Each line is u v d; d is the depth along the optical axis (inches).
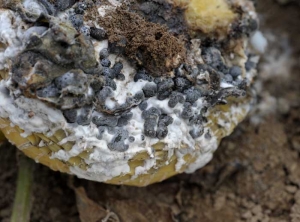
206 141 7.4
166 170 7.4
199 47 7.4
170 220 8.8
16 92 6.2
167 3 7.3
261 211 9.0
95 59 6.3
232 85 7.5
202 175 9.2
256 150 9.5
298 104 10.1
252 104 8.6
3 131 7.0
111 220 8.5
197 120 7.1
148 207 8.7
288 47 10.7
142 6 7.2
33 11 6.4
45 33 6.0
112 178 7.1
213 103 7.2
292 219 8.7
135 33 6.8
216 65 7.5
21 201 8.4
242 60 7.8
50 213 9.0
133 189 8.8
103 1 7.0
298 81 10.4
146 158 6.8
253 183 9.2
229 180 9.3
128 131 6.7
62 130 6.4
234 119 7.7
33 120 6.4
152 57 6.7
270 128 9.8
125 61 6.8
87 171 6.9
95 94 6.5
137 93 6.7
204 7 7.4
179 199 8.9
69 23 6.5
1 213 9.1
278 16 10.8
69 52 6.0
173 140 6.9
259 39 8.2
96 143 6.5
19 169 8.6
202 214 8.9
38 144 6.8
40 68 6.0
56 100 6.1
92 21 6.8
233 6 7.6
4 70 6.4
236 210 9.0
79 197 8.6
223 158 9.4
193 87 7.0
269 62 10.5
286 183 9.2
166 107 6.8
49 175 9.2
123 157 6.6
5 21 6.4
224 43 7.7
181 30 7.4
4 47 6.4
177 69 7.0
